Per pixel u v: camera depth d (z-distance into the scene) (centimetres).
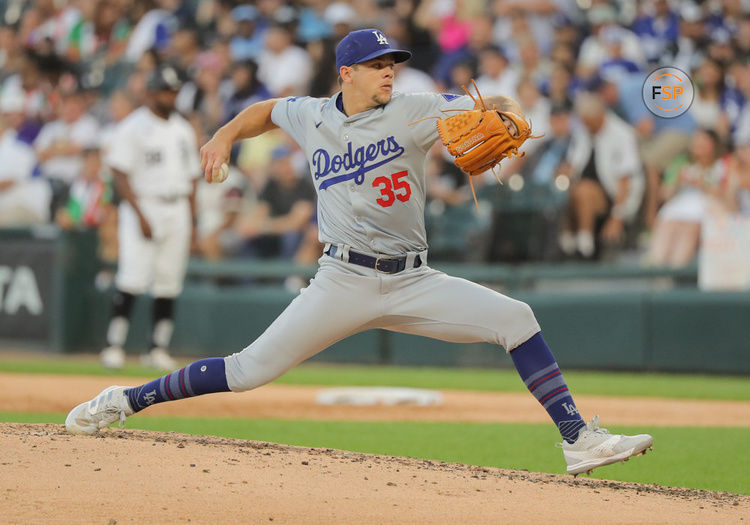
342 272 1369
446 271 3925
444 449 1872
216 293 4112
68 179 4916
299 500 1122
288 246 4294
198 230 4450
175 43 5088
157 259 3428
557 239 3869
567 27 4178
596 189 3822
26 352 4147
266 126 1476
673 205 3812
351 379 3359
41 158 5025
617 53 4075
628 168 3831
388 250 1363
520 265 3912
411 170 1353
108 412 1453
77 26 5619
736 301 3459
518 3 4425
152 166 3344
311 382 3244
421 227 1391
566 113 3891
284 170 4338
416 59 4659
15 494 1082
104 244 4478
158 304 3475
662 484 1527
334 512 1082
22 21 5847
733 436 2139
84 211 4569
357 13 4769
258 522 1028
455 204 4097
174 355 4181
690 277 3628
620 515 1149
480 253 3991
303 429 2108
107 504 1060
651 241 3850
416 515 1091
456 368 3869
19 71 5331
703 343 3512
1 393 2539
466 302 1370
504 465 1695
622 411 2592
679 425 2330
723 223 3544
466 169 1352
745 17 4078
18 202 4991
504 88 4262
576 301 3728
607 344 3672
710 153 3688
